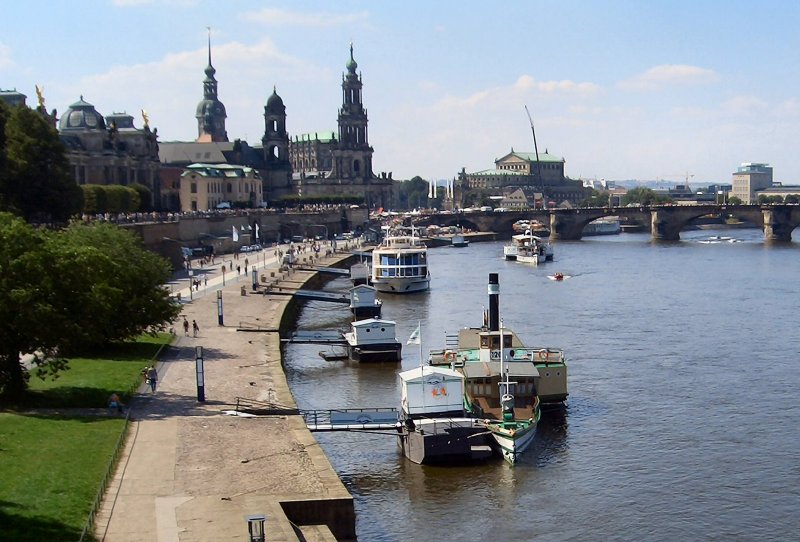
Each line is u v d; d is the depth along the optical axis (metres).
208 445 82.62
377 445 98.06
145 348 126.25
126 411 92.44
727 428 103.62
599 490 85.56
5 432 81.81
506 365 105.38
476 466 91.69
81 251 100.44
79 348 114.38
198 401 98.44
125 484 71.75
